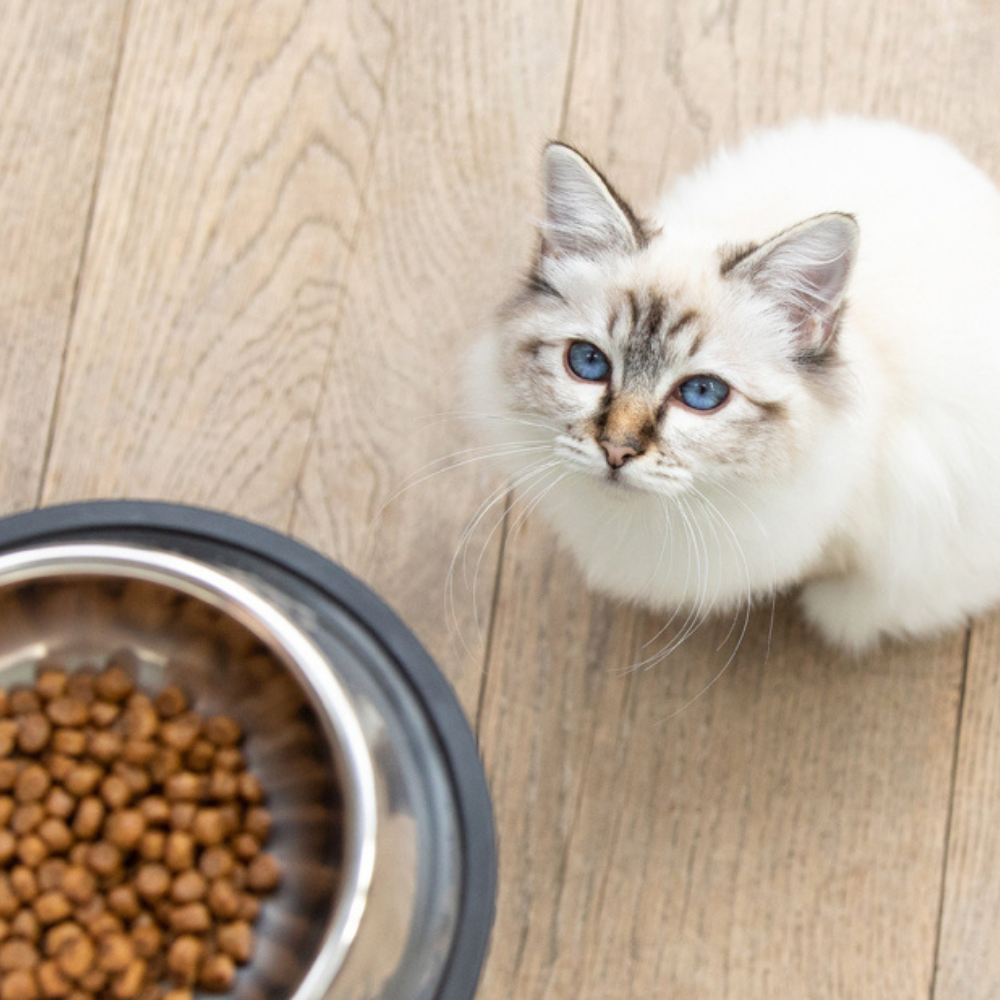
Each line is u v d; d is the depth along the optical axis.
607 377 0.92
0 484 1.06
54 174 1.08
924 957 1.02
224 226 1.08
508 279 1.03
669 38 1.08
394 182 1.08
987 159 1.07
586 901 1.03
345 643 0.95
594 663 1.04
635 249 0.92
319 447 1.06
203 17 1.08
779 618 1.04
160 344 1.07
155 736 0.98
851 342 0.93
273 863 0.96
